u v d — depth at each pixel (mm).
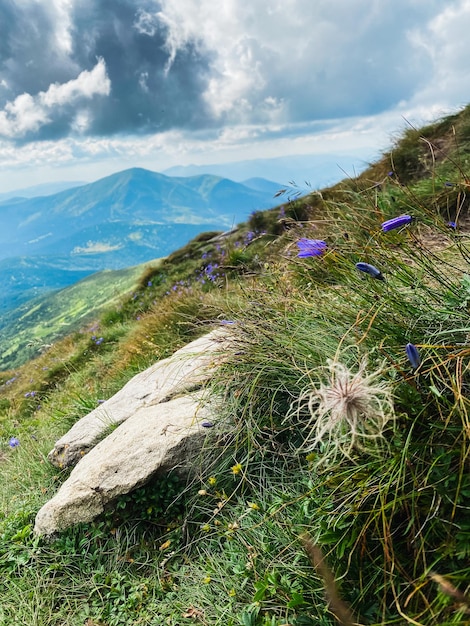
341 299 347
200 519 365
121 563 361
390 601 216
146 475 385
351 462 258
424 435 234
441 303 288
